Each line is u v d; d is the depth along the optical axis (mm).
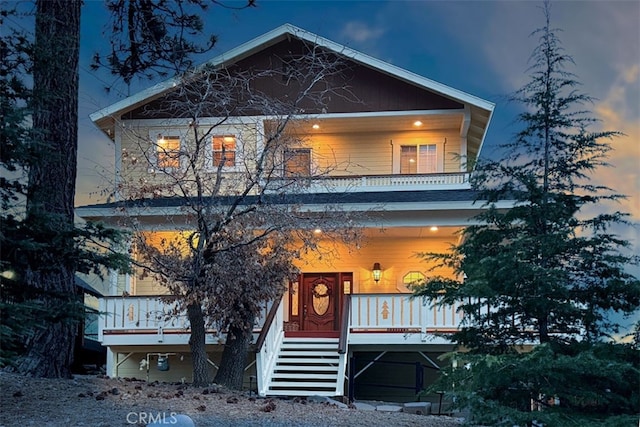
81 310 7973
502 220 8398
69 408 7867
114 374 15031
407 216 15047
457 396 7703
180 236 13219
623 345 7695
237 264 11477
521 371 7453
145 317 14586
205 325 12945
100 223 7973
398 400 15914
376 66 16797
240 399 9773
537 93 8242
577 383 7730
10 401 8008
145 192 11719
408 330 14086
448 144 17812
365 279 17219
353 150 17984
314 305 17312
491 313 8477
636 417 7125
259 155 12570
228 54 16938
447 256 8906
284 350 14266
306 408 9492
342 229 12172
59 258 7797
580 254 7840
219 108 14188
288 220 11516
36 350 10023
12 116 6910
